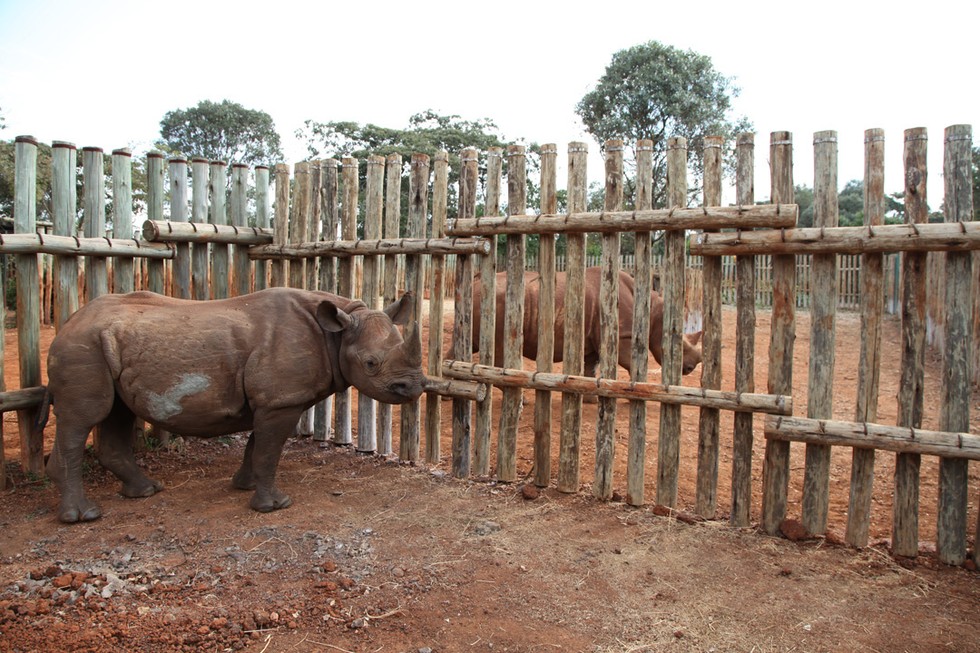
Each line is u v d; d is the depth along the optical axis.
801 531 5.22
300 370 5.46
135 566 4.57
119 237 6.94
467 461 6.60
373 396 5.50
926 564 4.84
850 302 23.83
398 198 6.93
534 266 27.88
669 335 5.64
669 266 5.60
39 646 3.60
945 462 4.80
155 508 5.61
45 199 23.88
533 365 10.59
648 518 5.62
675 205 5.55
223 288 7.70
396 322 5.90
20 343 6.21
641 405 5.83
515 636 3.85
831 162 4.98
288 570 4.56
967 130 4.57
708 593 4.39
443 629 3.90
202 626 3.83
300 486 6.21
